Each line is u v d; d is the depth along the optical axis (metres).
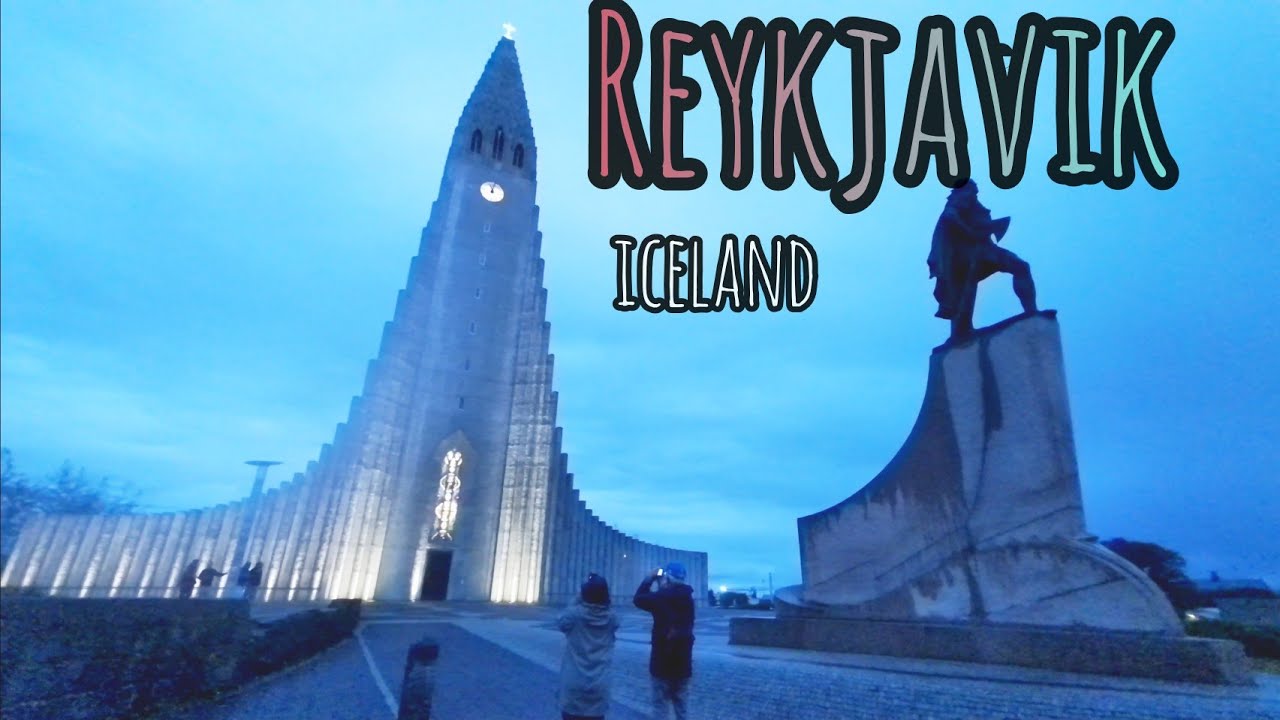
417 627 21.06
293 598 37.25
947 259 12.44
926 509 11.08
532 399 47.31
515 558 42.41
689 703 7.28
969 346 11.38
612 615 4.93
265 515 40.41
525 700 8.29
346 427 42.31
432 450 43.84
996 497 10.24
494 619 26.64
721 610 38.81
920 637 10.05
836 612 11.65
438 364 46.31
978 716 6.33
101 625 5.92
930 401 11.71
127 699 6.19
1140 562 26.30
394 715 7.35
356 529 39.50
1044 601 9.22
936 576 10.56
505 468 45.22
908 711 6.65
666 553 56.41
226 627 8.39
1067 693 7.04
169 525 39.28
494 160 56.72
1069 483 9.47
